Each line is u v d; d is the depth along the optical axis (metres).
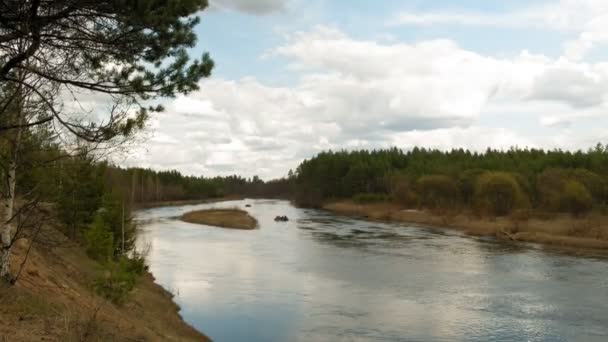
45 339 9.09
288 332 19.86
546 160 91.31
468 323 21.25
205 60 8.38
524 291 27.02
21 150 9.62
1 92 7.97
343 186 118.88
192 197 150.88
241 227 62.62
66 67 7.82
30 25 7.05
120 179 31.80
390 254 40.19
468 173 83.81
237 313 22.41
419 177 93.06
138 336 12.81
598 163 79.44
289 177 198.75
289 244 46.69
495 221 61.09
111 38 7.74
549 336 19.64
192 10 7.84
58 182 10.82
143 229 58.94
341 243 47.28
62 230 22.73
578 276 31.06
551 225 53.25
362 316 22.12
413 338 19.30
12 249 13.55
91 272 19.47
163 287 27.08
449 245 45.47
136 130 8.01
